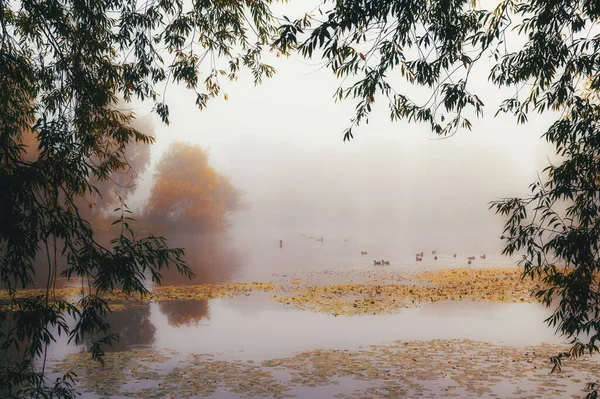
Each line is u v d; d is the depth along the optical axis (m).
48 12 5.46
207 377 8.28
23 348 9.52
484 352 9.82
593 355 9.35
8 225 4.11
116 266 4.46
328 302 16.42
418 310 14.83
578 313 4.84
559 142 5.15
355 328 12.29
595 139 4.77
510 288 19.36
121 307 15.52
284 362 9.20
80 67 5.92
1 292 15.62
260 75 8.23
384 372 8.51
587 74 5.19
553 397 7.12
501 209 5.08
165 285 20.97
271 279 23.14
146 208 66.88
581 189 4.74
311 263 31.55
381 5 4.38
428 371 8.54
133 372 8.55
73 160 4.75
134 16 6.80
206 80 8.04
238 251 42.03
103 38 6.64
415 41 4.98
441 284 20.88
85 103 5.86
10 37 5.27
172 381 8.05
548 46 5.18
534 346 10.27
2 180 4.16
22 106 6.00
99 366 8.89
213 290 19.34
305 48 4.50
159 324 12.94
